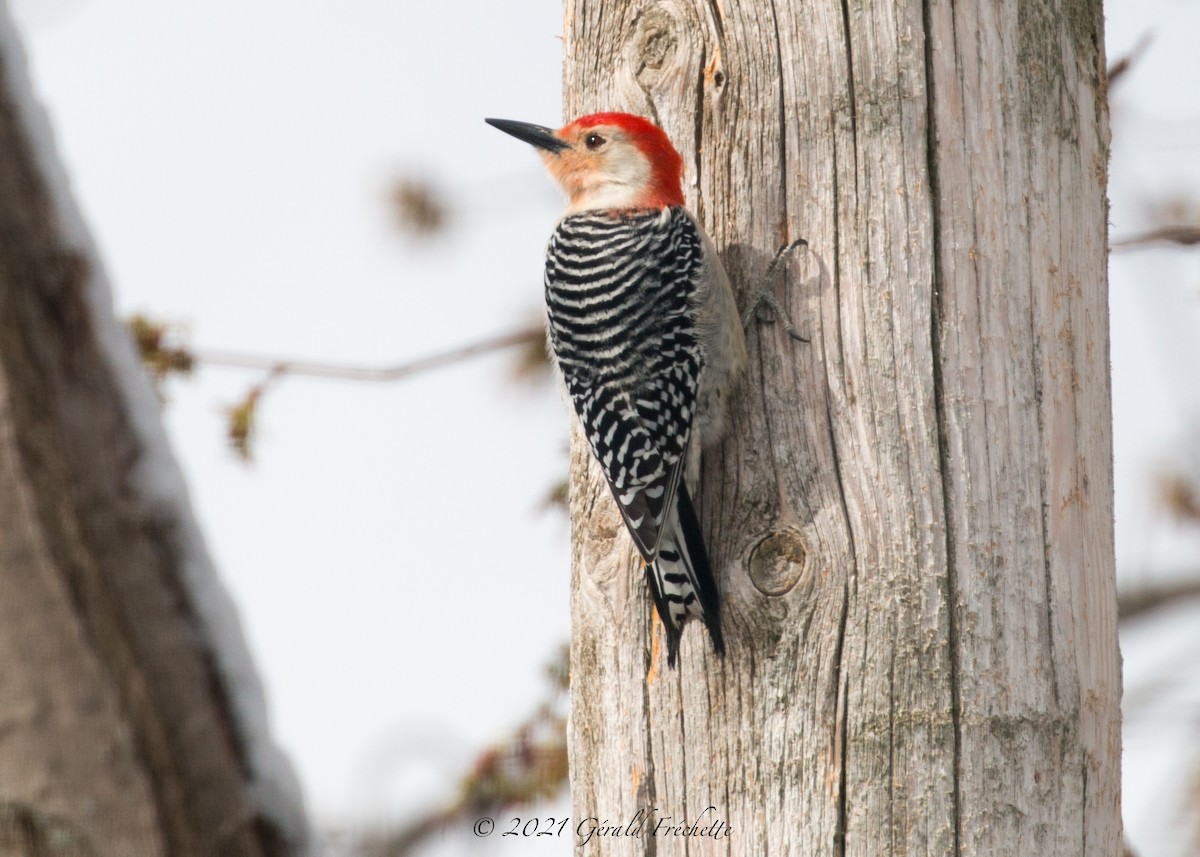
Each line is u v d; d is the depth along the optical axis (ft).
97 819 15.35
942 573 27.25
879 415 27.99
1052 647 27.48
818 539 27.91
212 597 16.08
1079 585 27.96
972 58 28.71
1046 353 28.32
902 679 26.96
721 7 30.55
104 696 15.28
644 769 29.01
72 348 15.49
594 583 30.96
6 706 15.11
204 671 15.89
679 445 29.55
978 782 26.63
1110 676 28.45
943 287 28.14
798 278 29.12
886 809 26.66
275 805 16.25
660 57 31.76
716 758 28.14
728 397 29.37
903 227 28.37
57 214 15.56
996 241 28.32
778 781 27.43
